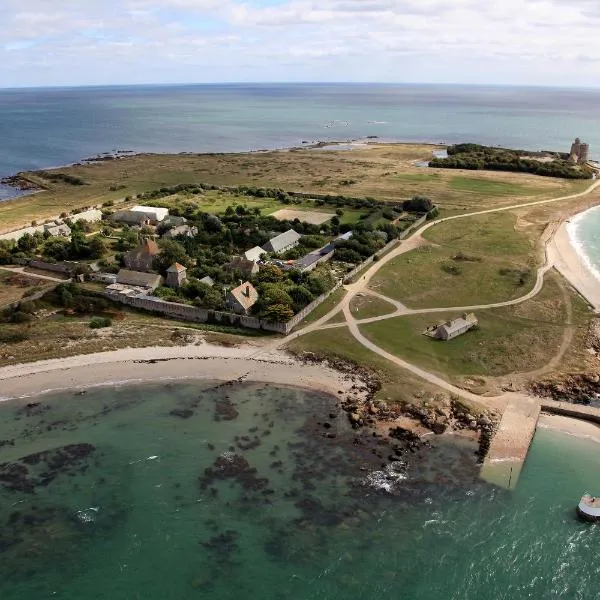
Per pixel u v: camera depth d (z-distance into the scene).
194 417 86.75
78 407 89.19
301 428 83.94
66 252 152.12
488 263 150.25
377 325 114.75
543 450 79.12
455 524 67.38
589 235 179.75
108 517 68.06
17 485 72.44
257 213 196.00
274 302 114.50
